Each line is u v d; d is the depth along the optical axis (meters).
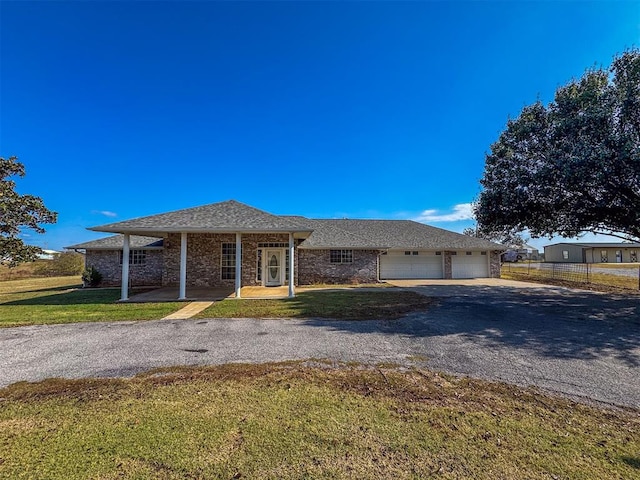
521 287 15.59
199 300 11.40
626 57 9.55
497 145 12.48
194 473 2.35
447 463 2.46
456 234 22.83
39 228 18.16
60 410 3.37
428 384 4.09
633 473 2.34
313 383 4.11
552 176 10.26
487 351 5.50
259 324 7.66
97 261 17.11
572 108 10.27
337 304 10.45
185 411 3.34
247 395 3.75
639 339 6.21
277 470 2.38
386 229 23.11
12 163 17.42
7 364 4.86
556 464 2.45
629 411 3.36
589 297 11.97
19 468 2.40
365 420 3.15
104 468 2.40
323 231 20.19
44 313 9.10
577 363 4.88
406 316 8.52
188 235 15.84
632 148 8.66
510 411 3.35
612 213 10.96
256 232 11.57
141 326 7.50
